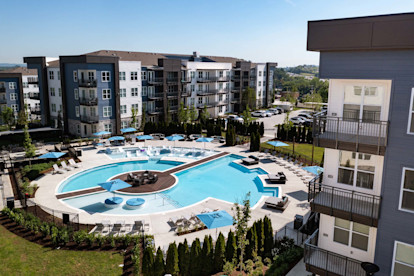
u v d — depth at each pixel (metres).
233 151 41.03
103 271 16.05
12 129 54.81
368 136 12.56
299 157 36.88
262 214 23.02
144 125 51.25
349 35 11.62
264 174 32.56
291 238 19.38
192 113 57.69
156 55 64.94
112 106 49.38
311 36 12.32
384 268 12.41
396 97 11.32
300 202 25.17
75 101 50.28
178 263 16.06
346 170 13.27
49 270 16.08
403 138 11.35
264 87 90.94
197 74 67.19
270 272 15.87
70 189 28.78
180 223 21.47
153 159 38.56
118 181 24.73
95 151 40.66
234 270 16.22
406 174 11.48
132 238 18.86
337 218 13.59
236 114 77.00
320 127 13.20
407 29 10.59
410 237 11.70
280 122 64.81
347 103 12.92
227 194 28.11
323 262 13.72
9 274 15.74
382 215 12.11
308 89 171.12
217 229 20.83
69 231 19.52
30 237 19.03
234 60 86.62
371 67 11.69
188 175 33.16
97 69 46.66
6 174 30.80
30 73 78.00
